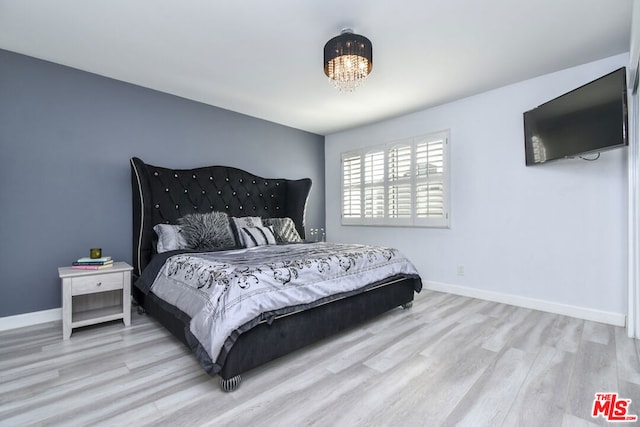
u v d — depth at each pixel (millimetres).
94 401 1548
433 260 3842
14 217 2539
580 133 2414
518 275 3172
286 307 1955
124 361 1974
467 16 2072
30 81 2611
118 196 3059
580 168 2807
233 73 2926
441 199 3727
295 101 3639
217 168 3742
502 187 3266
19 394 1604
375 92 3371
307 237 4926
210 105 3762
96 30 2242
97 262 2561
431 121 3850
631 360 1964
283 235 3852
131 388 1668
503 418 1423
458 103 3588
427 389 1660
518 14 2053
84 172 2871
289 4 1946
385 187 4316
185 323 1956
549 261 2979
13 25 2176
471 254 3510
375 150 4453
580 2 1935
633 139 2389
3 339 2303
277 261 2219
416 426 1372
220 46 2455
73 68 2816
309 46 2451
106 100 2994
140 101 3207
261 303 1805
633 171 2387
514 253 3197
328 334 2240
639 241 2287
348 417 1432
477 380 1745
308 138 4953
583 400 1554
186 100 3555
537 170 3039
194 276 2104
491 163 3340
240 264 2082
